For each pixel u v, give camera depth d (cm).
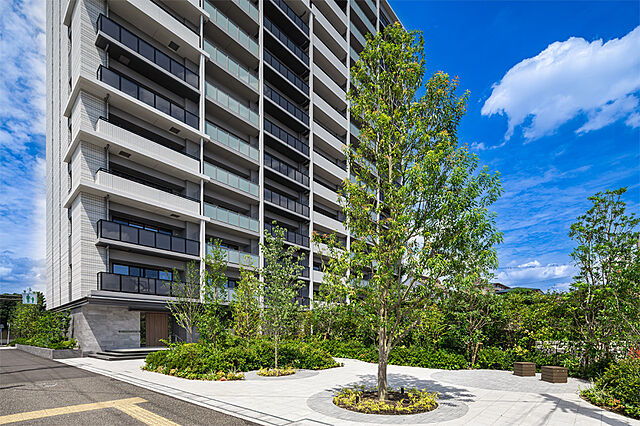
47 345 2117
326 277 985
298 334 2217
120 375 1322
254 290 1722
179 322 1736
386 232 920
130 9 2314
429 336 1775
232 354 1476
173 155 2405
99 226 2009
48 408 845
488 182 930
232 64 2958
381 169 992
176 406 870
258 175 3042
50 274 3222
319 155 3778
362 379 1300
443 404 916
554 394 1048
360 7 4803
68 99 2472
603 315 1308
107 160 2148
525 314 1625
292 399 956
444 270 899
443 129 1014
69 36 2552
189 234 2480
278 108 3297
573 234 1377
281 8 3525
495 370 1565
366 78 1055
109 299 1953
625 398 863
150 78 2448
